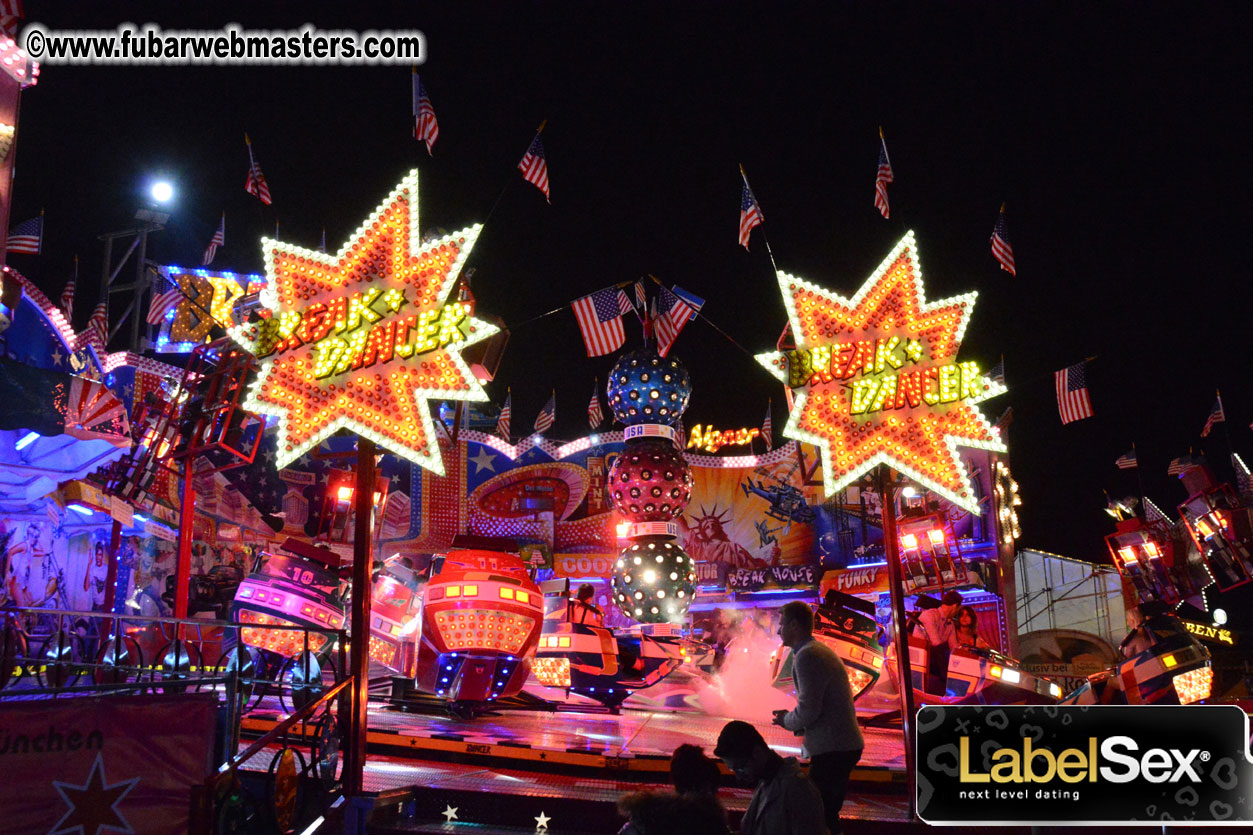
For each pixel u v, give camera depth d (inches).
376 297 312.7
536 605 387.2
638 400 462.9
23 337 472.7
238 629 273.4
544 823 284.2
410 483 805.2
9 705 204.2
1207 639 738.2
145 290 733.3
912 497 820.6
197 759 243.0
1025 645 1056.8
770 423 953.5
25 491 526.3
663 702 507.8
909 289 350.6
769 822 186.9
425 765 338.3
